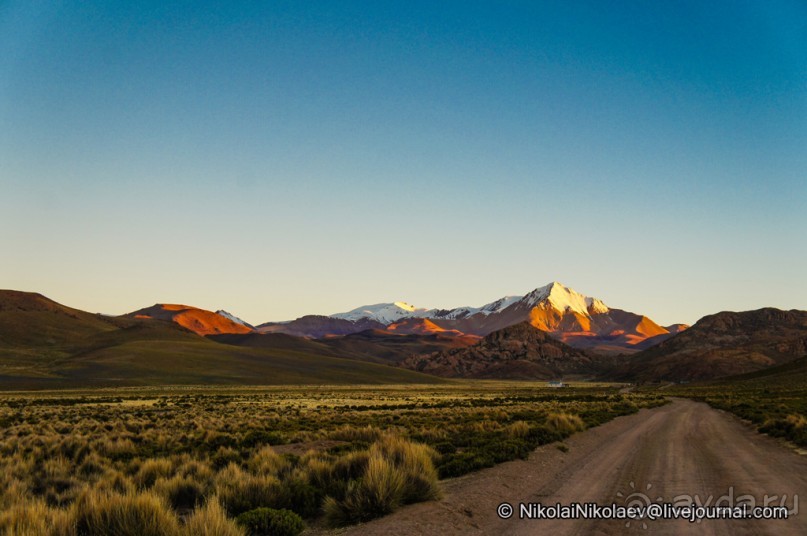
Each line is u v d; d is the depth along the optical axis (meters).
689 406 68.06
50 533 9.14
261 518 11.03
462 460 18.34
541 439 26.17
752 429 35.81
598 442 28.39
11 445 24.88
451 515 12.23
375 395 128.38
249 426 39.41
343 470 15.05
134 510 10.01
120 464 19.50
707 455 22.84
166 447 26.69
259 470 16.02
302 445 27.94
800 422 30.97
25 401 84.62
